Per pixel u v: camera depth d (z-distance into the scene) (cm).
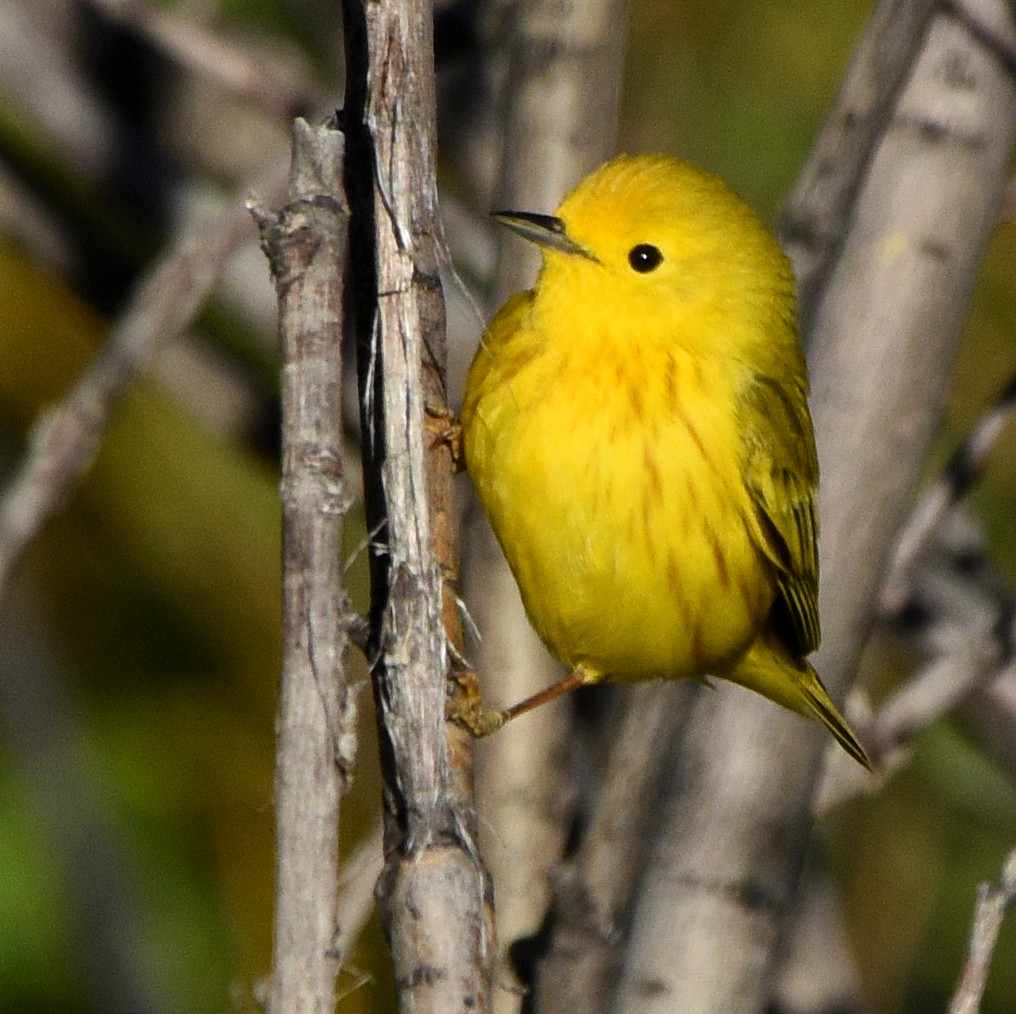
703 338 1014
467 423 984
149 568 1387
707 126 1400
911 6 947
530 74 1018
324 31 1532
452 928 611
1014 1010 1359
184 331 1370
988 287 1421
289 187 652
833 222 1013
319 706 606
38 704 1153
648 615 1002
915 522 1080
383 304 661
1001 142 1035
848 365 1027
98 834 1133
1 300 1447
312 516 617
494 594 1062
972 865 1380
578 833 1032
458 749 721
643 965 948
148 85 1520
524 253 1088
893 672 1508
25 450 1421
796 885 973
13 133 1536
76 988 1211
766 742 973
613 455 979
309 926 592
